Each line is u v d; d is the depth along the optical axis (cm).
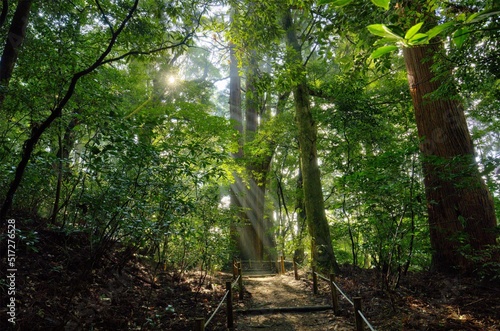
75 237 633
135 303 525
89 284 508
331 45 570
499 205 838
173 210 521
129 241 564
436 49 604
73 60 541
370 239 634
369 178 602
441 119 721
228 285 540
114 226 497
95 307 457
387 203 588
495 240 659
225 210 854
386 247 623
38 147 564
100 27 752
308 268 1123
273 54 632
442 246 704
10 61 507
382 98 1166
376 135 1085
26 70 512
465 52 424
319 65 1244
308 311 595
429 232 736
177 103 875
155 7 558
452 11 456
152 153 477
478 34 365
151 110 770
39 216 681
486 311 487
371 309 554
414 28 93
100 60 372
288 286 854
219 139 896
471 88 503
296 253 1533
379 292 627
